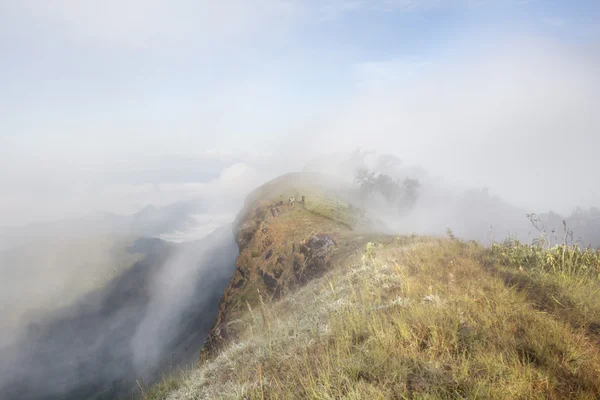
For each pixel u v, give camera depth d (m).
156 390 6.88
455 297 5.08
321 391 3.31
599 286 5.19
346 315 5.36
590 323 4.08
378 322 4.69
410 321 4.46
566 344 3.50
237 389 4.28
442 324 4.14
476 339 3.81
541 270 6.16
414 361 3.51
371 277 7.67
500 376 3.05
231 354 6.09
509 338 3.71
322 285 10.63
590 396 2.70
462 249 9.04
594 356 3.25
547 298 4.90
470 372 3.21
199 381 5.57
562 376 3.05
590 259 6.30
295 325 6.37
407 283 6.00
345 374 3.53
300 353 4.65
